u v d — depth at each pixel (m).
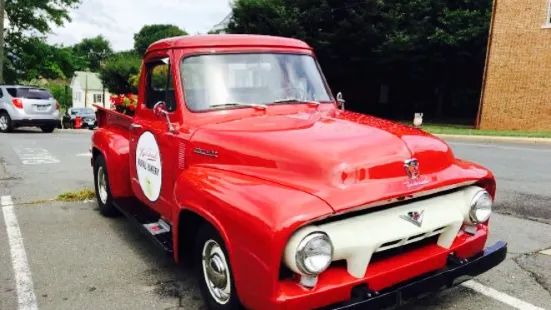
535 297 3.66
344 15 22.91
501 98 18.73
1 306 3.69
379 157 2.89
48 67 33.72
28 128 21.12
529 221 5.54
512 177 7.94
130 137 4.89
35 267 4.44
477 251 3.34
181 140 3.70
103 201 5.97
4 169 9.39
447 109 28.33
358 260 2.71
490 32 18.77
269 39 4.26
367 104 28.78
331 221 2.69
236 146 3.22
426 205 3.04
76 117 31.02
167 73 3.99
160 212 4.25
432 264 3.04
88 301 3.76
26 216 6.07
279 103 4.00
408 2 22.73
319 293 2.60
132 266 4.45
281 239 2.48
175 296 3.83
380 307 2.71
